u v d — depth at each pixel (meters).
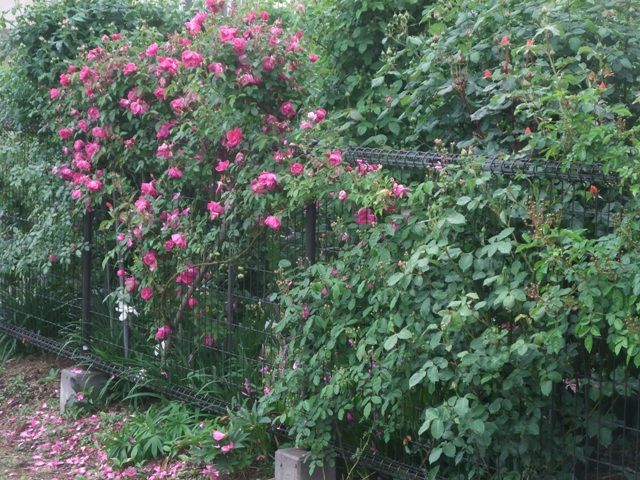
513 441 4.08
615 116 4.29
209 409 5.61
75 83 6.25
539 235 3.77
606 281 3.64
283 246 5.21
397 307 4.35
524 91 4.14
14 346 7.62
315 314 4.70
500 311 4.09
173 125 5.70
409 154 4.54
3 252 7.39
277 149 5.16
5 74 7.25
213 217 5.37
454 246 4.18
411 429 4.48
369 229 4.54
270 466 5.12
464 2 4.89
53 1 7.11
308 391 4.84
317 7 5.91
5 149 7.30
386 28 5.41
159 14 7.31
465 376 3.96
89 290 6.75
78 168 6.42
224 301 5.67
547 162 4.00
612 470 4.12
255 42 5.11
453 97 4.75
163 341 6.03
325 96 5.64
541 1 4.62
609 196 3.96
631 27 4.59
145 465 5.44
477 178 4.07
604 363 3.99
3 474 5.58
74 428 6.16
